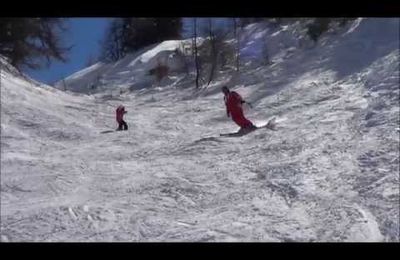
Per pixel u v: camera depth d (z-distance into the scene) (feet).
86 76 163.63
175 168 32.27
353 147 32.40
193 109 71.36
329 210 23.09
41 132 44.88
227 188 27.48
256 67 96.58
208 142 39.81
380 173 27.04
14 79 66.74
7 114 47.47
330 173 28.22
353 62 66.85
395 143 31.40
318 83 63.41
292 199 25.09
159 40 187.83
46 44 106.52
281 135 39.50
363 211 22.58
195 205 25.11
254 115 54.60
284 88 67.26
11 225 22.48
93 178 30.25
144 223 22.44
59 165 33.24
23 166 32.65
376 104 41.78
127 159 36.11
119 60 174.29
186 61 130.52
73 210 23.98
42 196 26.94
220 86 92.32
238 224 21.88
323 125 40.63
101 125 54.90
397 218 21.65
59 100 66.33
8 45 100.99
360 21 83.35
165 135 47.83
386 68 53.42
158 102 90.53
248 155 34.55
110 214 23.57
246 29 131.95
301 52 86.12
